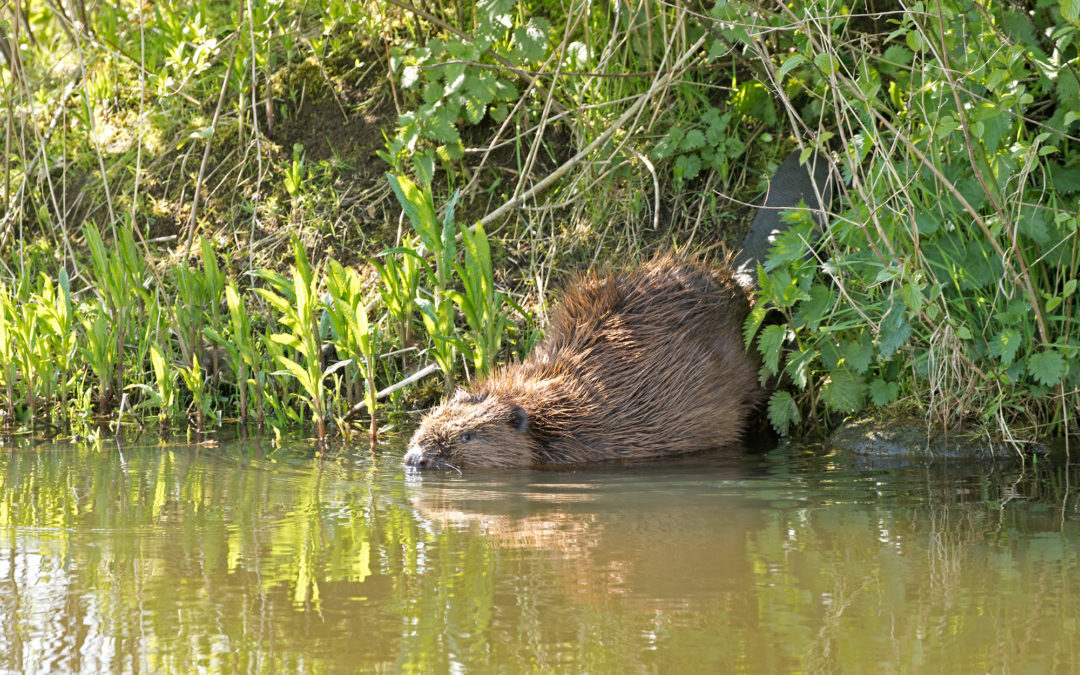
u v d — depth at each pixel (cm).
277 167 1334
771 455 946
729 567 564
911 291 820
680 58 1123
